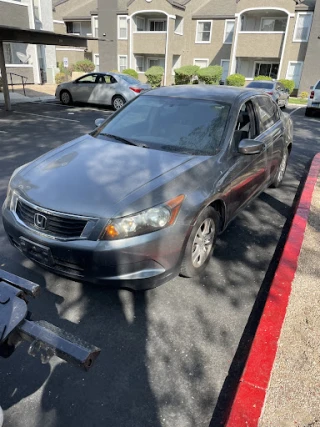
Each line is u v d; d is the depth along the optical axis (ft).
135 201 8.76
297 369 7.62
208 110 12.75
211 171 10.59
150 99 14.03
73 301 9.75
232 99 13.07
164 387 7.39
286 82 80.48
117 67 99.66
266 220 15.28
